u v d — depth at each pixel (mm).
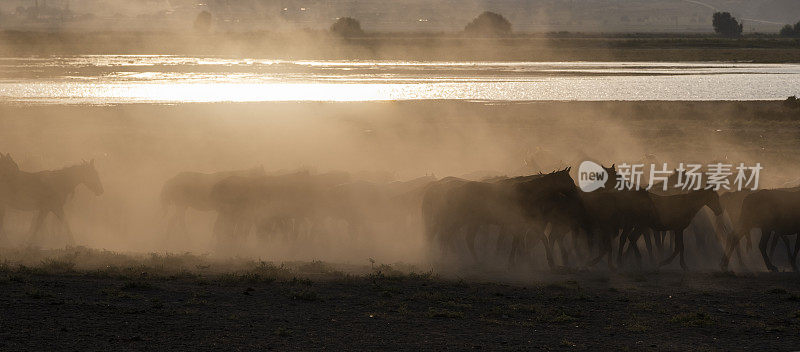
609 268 65500
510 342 42938
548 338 44000
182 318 45594
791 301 54312
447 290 55562
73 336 41344
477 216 66250
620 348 42281
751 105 189500
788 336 45312
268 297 51562
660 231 68312
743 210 65188
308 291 52188
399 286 56125
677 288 58375
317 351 40344
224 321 45312
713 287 58875
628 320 48469
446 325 46219
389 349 41031
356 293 53688
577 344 42844
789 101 183625
